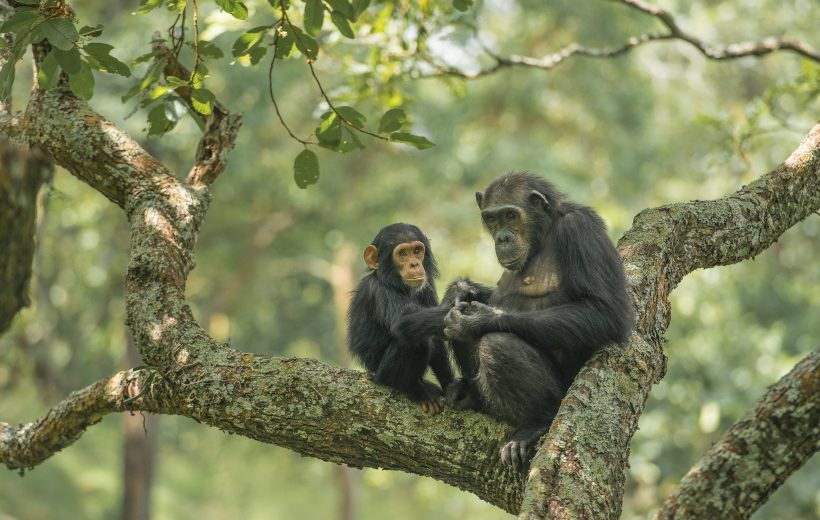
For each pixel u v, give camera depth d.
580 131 43.03
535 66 14.42
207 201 9.79
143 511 37.47
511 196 9.77
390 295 9.91
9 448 10.46
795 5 37.59
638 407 7.71
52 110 10.12
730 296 28.56
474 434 7.88
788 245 35.56
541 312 8.38
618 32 39.25
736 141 13.89
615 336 8.16
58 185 28.23
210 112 9.34
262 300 46.94
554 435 7.09
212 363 8.35
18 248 11.06
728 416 24.45
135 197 9.58
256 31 8.38
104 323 38.25
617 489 6.97
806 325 33.12
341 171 40.62
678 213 9.39
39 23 7.88
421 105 36.91
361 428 7.95
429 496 35.94
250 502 51.97
